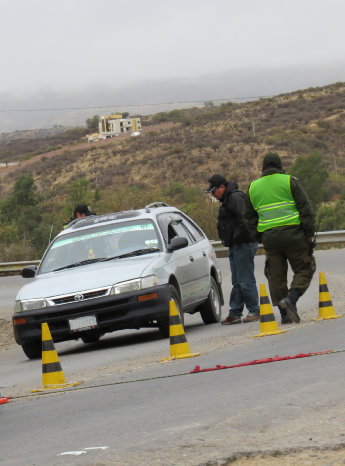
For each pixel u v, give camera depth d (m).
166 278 17.11
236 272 19.03
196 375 11.32
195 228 20.95
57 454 7.65
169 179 154.25
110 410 9.57
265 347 13.33
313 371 10.34
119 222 18.88
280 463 6.69
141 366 13.38
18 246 50.72
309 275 16.00
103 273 17.05
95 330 16.66
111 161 177.88
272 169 15.95
